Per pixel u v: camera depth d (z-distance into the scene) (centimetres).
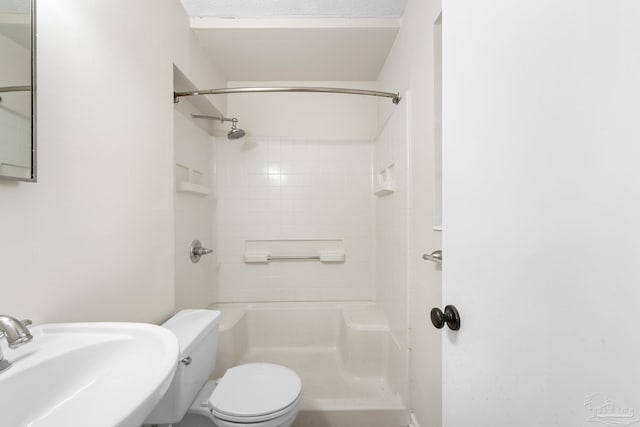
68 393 60
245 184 237
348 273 240
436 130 115
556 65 35
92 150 88
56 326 70
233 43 180
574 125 33
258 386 118
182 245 178
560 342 35
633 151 28
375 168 236
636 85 28
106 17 94
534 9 39
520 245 41
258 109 238
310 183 239
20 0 66
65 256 79
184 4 153
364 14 162
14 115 65
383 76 210
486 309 49
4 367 55
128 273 104
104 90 93
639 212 28
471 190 53
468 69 54
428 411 124
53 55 75
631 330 28
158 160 123
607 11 30
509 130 43
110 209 95
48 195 74
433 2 115
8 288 65
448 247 61
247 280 237
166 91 132
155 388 49
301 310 227
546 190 37
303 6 157
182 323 116
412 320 144
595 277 31
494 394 47
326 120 240
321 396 164
